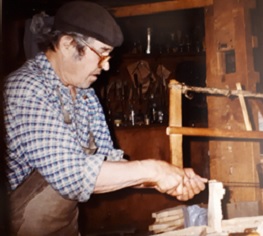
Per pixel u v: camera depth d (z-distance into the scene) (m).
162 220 2.03
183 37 4.39
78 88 1.59
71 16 1.34
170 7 2.65
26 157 1.29
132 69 4.41
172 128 1.56
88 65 1.41
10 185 1.36
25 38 2.58
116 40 1.40
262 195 2.36
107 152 1.71
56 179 1.23
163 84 4.37
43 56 1.44
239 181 2.41
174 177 1.38
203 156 4.37
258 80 2.44
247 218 1.43
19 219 1.40
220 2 2.52
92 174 1.24
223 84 2.52
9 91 1.29
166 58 4.43
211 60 2.58
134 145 4.38
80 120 1.58
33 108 1.27
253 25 2.86
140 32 4.44
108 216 4.31
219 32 2.54
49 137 1.24
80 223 4.27
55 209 1.43
